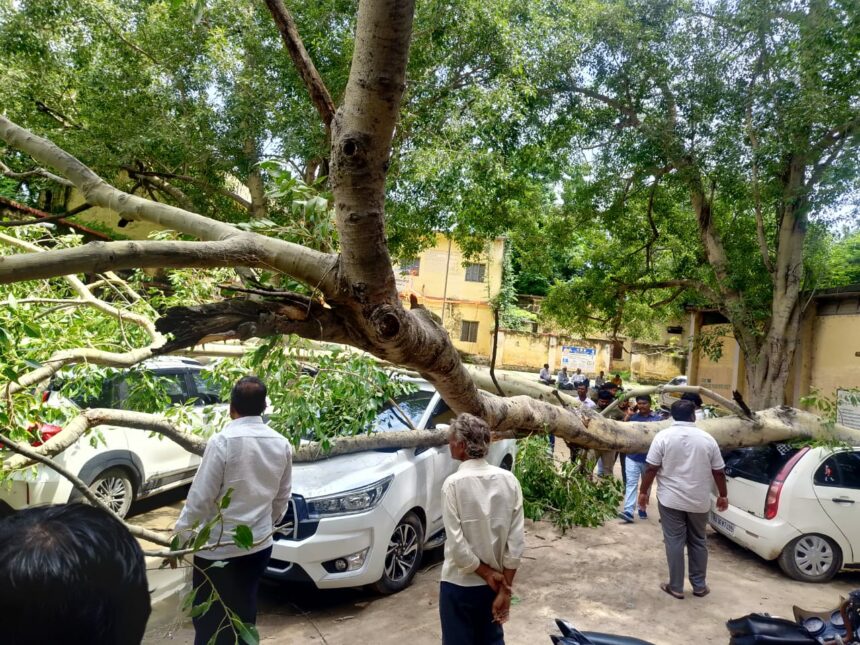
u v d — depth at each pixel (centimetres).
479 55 936
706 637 417
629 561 561
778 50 902
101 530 87
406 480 483
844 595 505
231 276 471
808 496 534
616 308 1331
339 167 205
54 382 521
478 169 922
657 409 818
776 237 1105
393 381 479
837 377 1103
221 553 292
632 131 1059
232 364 478
